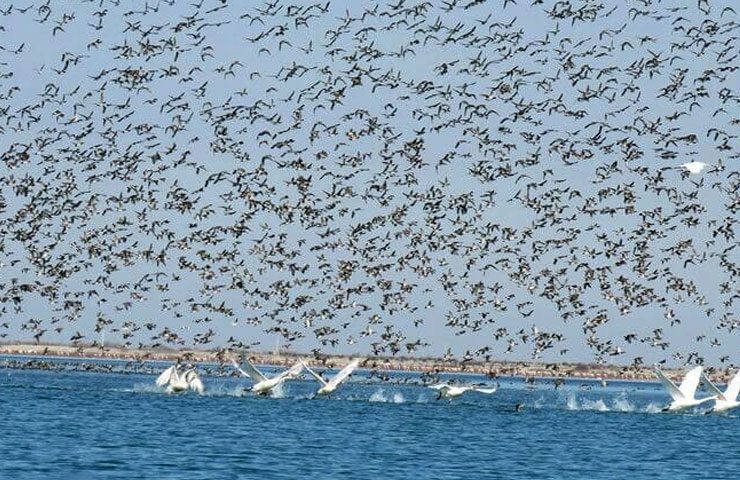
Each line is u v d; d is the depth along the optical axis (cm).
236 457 6669
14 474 5906
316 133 8631
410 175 9025
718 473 6762
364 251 9400
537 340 9644
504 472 6481
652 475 6594
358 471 6303
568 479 6322
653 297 9338
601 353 9512
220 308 9444
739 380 9231
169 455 6681
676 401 9112
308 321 9519
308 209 9050
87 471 6041
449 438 8144
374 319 9500
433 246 9338
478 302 9600
